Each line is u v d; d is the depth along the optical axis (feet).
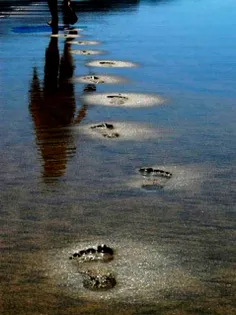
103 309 10.37
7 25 70.59
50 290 11.00
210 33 67.92
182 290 11.07
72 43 55.98
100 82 35.60
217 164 19.42
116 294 10.86
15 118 25.61
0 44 53.93
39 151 20.54
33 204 15.56
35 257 12.40
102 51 50.67
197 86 34.78
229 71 40.55
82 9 99.86
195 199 16.10
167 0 135.64
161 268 11.94
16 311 10.30
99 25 75.05
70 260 12.28
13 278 11.46
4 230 13.82
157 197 16.22
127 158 19.88
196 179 17.83
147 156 20.15
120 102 29.66
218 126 24.91
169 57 47.62
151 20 85.30
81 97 30.68
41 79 36.27
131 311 10.32
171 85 34.99
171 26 76.84
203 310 10.42
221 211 15.26
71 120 25.39
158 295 10.87
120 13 95.45
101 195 16.33
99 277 11.48
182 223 14.40
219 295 10.93
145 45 55.62
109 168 18.76
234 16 95.50
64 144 21.47
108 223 14.33
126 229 13.98
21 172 18.19
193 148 21.33
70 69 40.52
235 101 30.50
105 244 13.10
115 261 12.22
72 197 16.12
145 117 26.32
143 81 36.27
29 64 42.42
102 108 27.99
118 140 22.17
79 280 11.37
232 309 10.47
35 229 13.92
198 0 139.23
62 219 14.56
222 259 12.44
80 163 19.22
